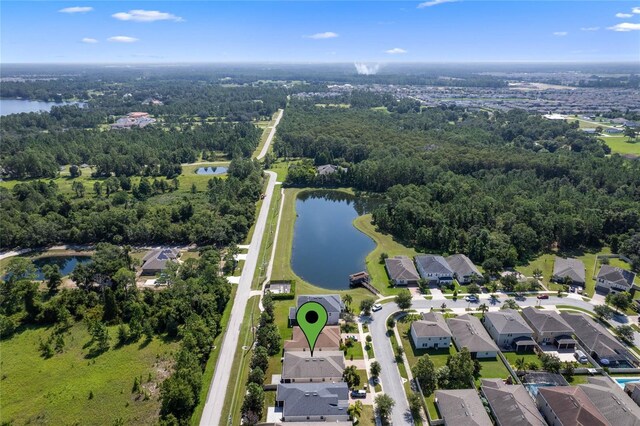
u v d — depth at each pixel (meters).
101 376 94.88
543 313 110.12
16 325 113.19
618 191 194.25
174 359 99.62
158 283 130.75
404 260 143.62
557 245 165.12
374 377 93.44
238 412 84.25
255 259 150.38
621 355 99.81
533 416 77.94
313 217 199.25
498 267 139.25
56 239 163.00
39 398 88.81
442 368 92.31
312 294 127.12
